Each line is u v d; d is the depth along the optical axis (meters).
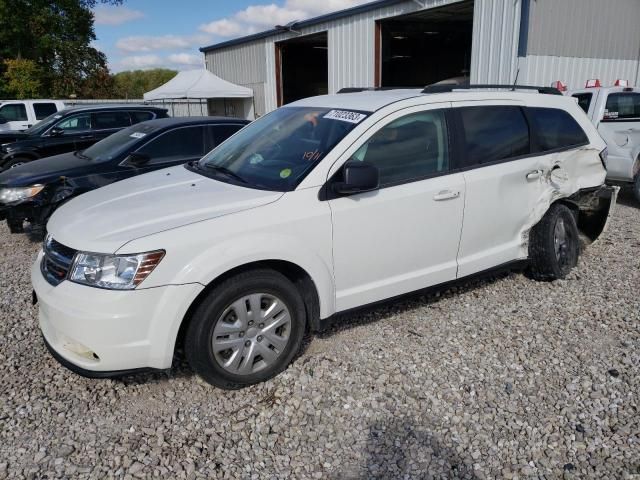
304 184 3.33
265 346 3.26
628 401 3.10
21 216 6.04
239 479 2.57
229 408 3.10
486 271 4.30
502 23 12.07
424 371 3.43
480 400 3.13
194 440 2.83
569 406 3.06
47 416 3.04
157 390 3.28
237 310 3.13
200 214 3.09
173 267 2.88
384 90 4.52
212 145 6.91
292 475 2.59
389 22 15.62
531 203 4.44
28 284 5.11
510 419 2.96
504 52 12.15
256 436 2.86
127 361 2.88
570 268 4.90
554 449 2.73
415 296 3.94
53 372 3.50
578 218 5.52
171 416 3.03
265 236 3.12
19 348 3.82
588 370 3.43
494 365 3.50
